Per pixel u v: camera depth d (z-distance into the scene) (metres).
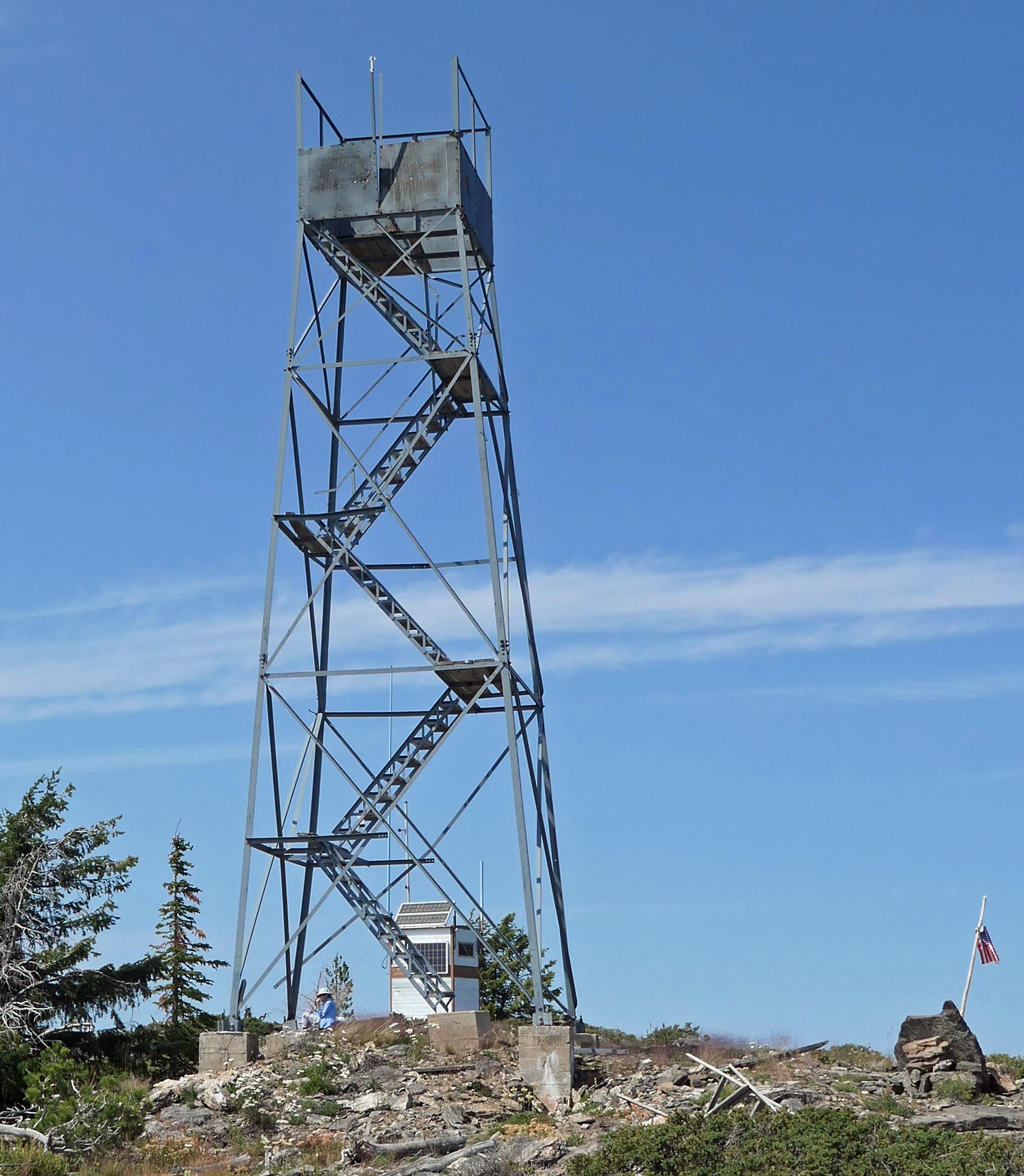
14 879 39.41
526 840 35.00
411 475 39.38
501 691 36.28
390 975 47.41
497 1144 28.03
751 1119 27.09
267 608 37.41
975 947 36.19
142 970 41.25
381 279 39.25
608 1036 42.38
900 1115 29.69
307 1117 31.38
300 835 36.88
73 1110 30.78
